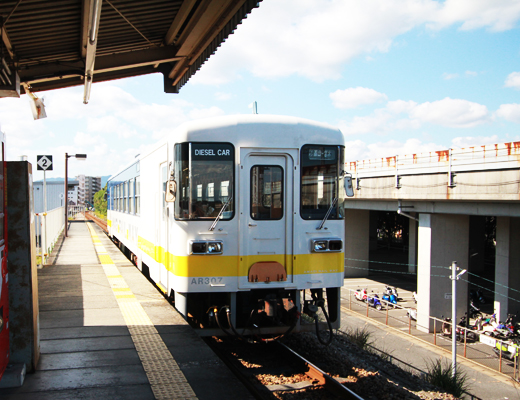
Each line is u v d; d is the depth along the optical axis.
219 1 6.33
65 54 8.59
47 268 12.44
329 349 7.91
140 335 6.06
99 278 10.75
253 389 5.46
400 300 24.91
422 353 15.80
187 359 5.18
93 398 4.11
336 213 7.02
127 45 8.60
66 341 5.77
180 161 6.54
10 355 4.61
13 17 6.66
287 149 6.80
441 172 18.55
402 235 51.88
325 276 6.92
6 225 4.20
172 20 7.68
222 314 6.77
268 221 6.74
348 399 5.44
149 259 9.55
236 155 6.64
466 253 20.39
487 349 16.64
